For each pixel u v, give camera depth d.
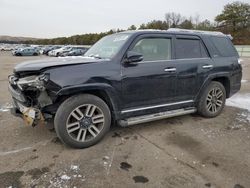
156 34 4.30
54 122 3.51
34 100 3.55
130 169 3.16
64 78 3.34
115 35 4.57
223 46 5.41
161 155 3.54
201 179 2.96
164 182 2.90
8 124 4.63
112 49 4.09
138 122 4.09
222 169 3.19
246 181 2.94
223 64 5.18
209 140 4.07
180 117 5.20
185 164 3.30
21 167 3.16
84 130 3.66
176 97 4.55
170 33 4.50
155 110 4.34
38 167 3.17
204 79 4.88
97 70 3.59
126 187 2.80
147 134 4.28
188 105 4.80
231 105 6.26
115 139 4.04
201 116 5.22
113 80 3.71
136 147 3.77
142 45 4.12
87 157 3.44
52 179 2.92
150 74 4.07
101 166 3.21
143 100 4.12
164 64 4.27
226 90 5.50
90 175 3.01
